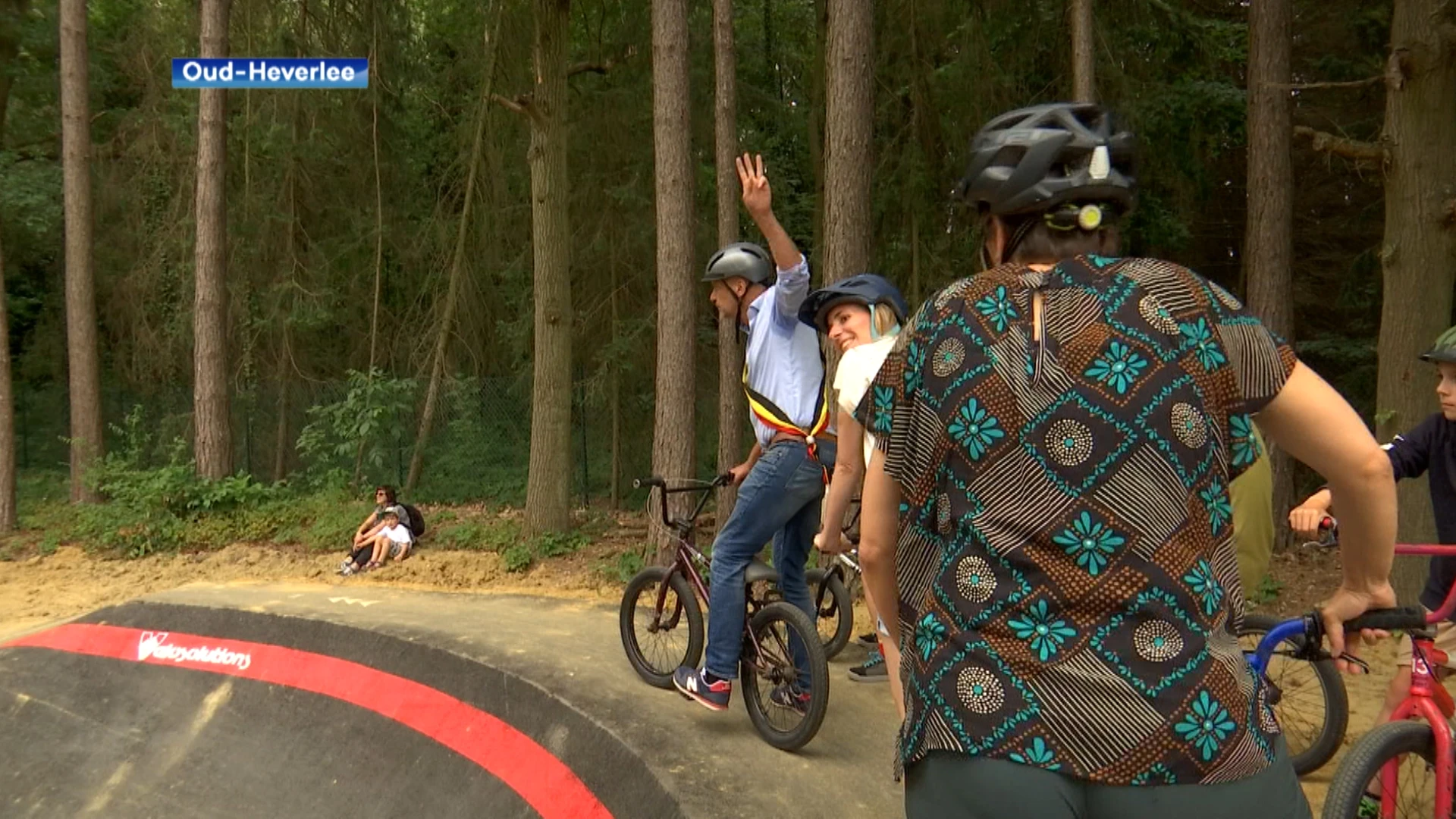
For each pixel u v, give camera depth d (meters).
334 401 14.66
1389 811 2.44
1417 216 6.63
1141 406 1.30
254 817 5.13
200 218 11.66
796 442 3.74
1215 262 13.05
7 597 9.40
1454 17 7.09
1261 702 1.33
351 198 14.80
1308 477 10.50
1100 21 10.23
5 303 12.13
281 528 11.01
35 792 5.82
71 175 12.60
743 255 3.94
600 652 5.22
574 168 13.50
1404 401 6.69
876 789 3.59
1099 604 1.27
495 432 13.79
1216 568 1.33
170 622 6.63
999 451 1.33
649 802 3.56
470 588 9.00
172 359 15.93
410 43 14.18
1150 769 1.23
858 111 7.06
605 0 12.97
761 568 3.91
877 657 4.78
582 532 10.65
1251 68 8.04
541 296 10.34
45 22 15.96
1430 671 2.62
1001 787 1.27
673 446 8.74
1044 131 1.44
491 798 4.37
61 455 17.69
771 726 3.96
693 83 12.77
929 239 11.77
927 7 11.33
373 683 5.46
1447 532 3.19
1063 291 1.38
